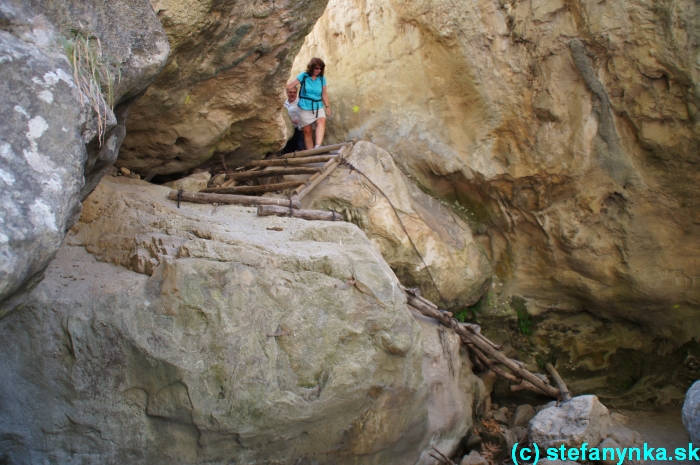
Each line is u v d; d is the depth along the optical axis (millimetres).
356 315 4105
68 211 2387
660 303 6207
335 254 4184
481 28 6168
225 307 3793
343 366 4008
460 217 6953
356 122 7438
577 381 6629
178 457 3703
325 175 6121
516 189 6453
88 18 2746
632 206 5992
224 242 4164
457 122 6672
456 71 6508
